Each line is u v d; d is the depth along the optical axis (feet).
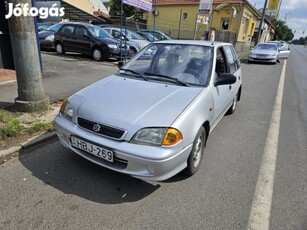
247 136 14.55
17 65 13.79
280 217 8.15
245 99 23.06
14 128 12.09
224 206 8.53
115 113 8.53
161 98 9.35
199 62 11.87
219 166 11.05
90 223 7.45
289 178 10.40
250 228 7.65
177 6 88.28
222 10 82.17
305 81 34.78
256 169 10.98
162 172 8.01
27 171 9.77
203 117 9.59
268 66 50.70
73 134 8.98
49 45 42.86
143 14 99.76
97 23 85.56
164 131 8.01
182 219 7.84
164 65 12.10
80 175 9.71
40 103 14.66
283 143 13.80
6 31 19.38
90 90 10.35
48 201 8.25
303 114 19.24
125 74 12.00
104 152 8.30
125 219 7.70
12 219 7.44
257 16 104.73
